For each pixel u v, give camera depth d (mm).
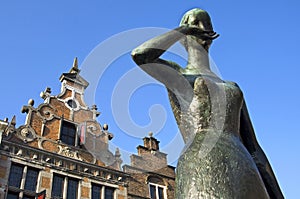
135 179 15680
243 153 1988
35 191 12719
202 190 1813
